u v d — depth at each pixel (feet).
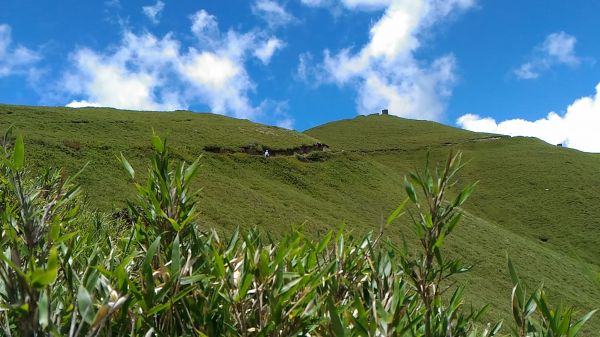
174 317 7.17
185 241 8.64
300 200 154.61
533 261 145.38
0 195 9.24
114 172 118.21
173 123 200.75
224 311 7.06
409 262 7.84
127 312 6.45
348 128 371.56
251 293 7.47
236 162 170.19
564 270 147.02
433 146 310.04
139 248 9.36
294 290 6.86
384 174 208.95
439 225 7.72
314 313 7.22
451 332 7.39
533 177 249.96
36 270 4.85
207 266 7.78
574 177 246.47
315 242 9.24
